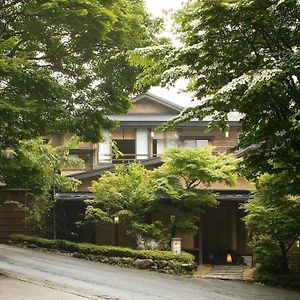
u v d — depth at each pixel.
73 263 15.05
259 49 8.60
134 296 10.08
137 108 26.78
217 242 20.39
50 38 10.98
